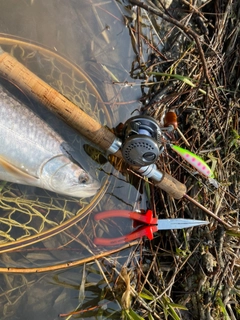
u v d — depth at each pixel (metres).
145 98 0.57
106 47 0.56
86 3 0.55
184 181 0.55
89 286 0.49
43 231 0.45
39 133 0.43
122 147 0.42
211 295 0.53
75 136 0.49
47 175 0.45
